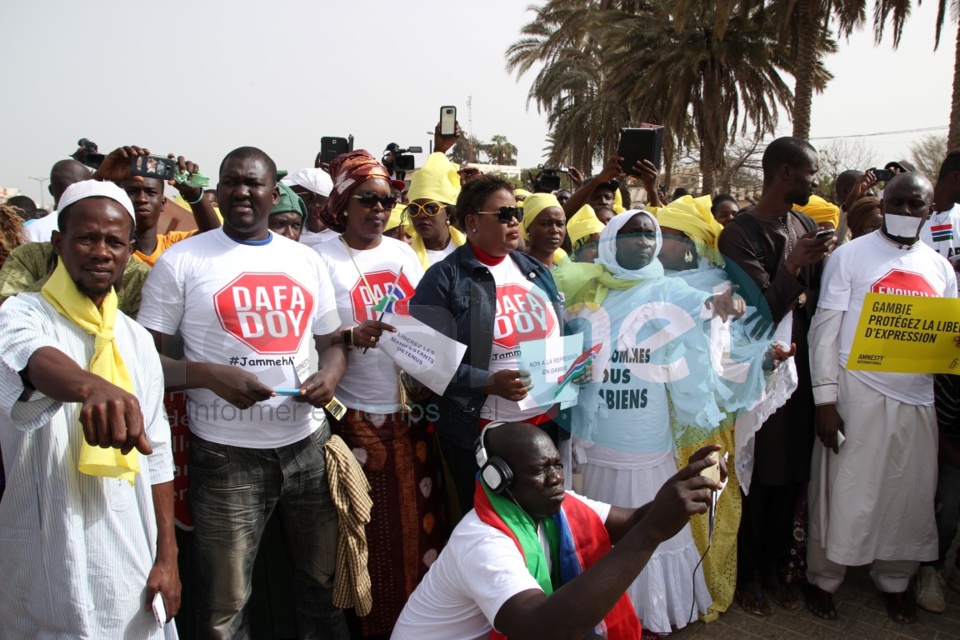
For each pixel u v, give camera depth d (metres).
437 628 1.88
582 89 29.08
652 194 3.86
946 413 3.41
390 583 2.94
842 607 3.33
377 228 3.00
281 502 2.56
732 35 20.30
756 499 3.33
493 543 1.73
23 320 1.84
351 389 2.85
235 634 2.52
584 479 2.95
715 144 21.75
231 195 2.39
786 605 3.31
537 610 1.57
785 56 19.94
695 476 1.65
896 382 3.07
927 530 3.17
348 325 2.93
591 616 1.53
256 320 2.37
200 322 2.36
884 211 3.12
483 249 2.71
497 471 1.76
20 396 1.77
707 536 3.13
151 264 3.17
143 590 2.06
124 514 2.00
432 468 3.05
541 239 3.29
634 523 1.95
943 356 2.98
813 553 3.30
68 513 1.90
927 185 3.04
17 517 1.92
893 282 3.06
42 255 2.33
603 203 4.41
